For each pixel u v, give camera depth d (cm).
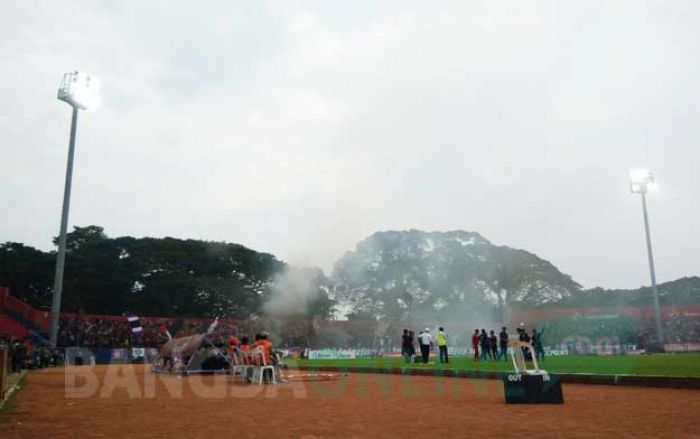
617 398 1033
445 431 662
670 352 4172
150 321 5050
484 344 2902
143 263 6775
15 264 6284
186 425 727
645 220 4631
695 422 711
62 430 684
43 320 4469
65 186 3366
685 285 7688
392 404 988
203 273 7200
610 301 8144
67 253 6675
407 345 2908
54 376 1989
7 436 638
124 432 667
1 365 1027
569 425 696
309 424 733
